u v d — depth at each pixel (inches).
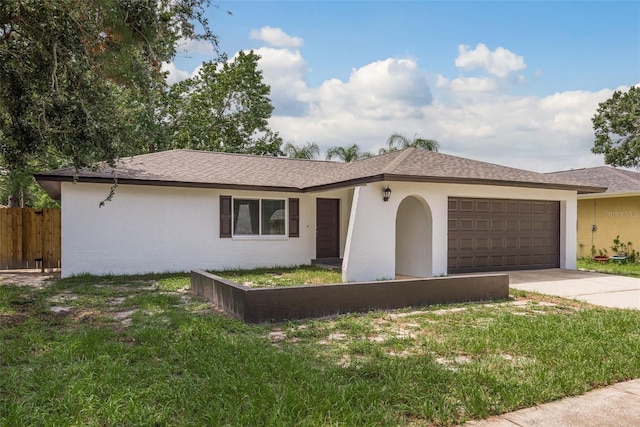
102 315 286.4
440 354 207.8
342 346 220.2
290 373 171.6
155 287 405.7
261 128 1195.9
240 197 563.2
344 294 295.0
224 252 550.3
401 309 311.1
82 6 269.7
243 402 146.4
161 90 344.8
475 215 533.0
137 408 139.0
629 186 721.0
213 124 1137.4
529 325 258.5
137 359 192.2
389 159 559.5
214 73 1141.7
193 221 532.4
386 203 471.5
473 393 155.3
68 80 294.0
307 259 605.9
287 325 262.8
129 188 499.2
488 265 540.7
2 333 232.1
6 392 155.3
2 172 482.6
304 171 663.8
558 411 147.8
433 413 142.4
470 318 283.6
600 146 1206.9
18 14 270.7
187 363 185.8
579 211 818.2
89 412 137.0
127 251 496.7
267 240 578.2
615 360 195.3
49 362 186.1
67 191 471.5
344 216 635.5
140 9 301.3
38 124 277.9
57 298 347.9
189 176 528.7
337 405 144.8
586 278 496.7
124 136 333.1
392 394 153.7
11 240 541.0
